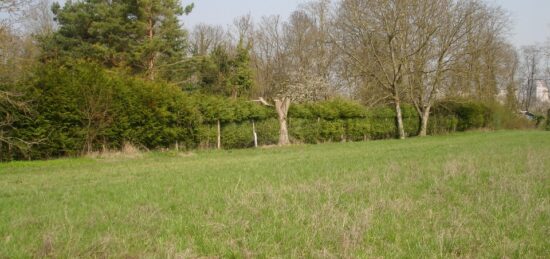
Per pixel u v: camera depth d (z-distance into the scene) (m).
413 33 30.27
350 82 34.00
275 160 15.42
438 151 17.77
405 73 30.69
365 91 32.06
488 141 24.22
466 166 11.64
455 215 6.26
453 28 30.02
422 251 4.86
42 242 5.16
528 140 24.02
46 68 16.61
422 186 8.87
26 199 8.30
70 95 16.75
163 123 20.17
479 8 30.03
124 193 8.76
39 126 16.20
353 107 29.31
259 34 51.12
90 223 6.14
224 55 35.88
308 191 8.30
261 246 5.08
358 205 7.00
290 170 12.02
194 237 5.43
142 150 19.42
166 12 30.28
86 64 17.89
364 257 4.70
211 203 7.50
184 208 7.14
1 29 15.26
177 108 20.53
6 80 15.57
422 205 7.06
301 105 26.72
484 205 6.90
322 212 6.48
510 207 6.72
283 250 4.98
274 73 49.12
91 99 17.20
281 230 5.65
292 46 48.78
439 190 8.29
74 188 9.62
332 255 4.71
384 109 32.12
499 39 34.84
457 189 8.40
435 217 6.27
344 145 23.73
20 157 16.20
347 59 31.70
